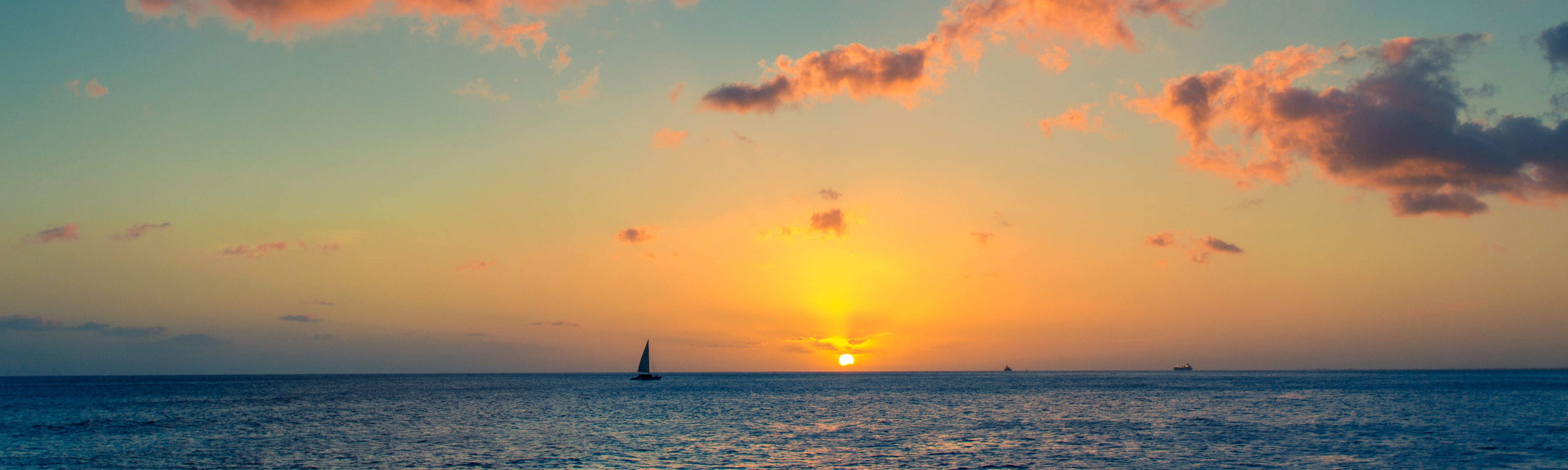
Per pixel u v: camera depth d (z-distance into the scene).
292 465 47.91
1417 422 71.88
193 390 176.25
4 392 160.00
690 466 47.03
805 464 47.94
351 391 166.75
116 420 80.94
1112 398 123.00
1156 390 154.00
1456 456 49.50
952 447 55.62
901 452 53.12
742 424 74.62
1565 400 104.12
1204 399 116.50
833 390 167.12
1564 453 50.09
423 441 60.06
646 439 60.56
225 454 52.91
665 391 165.25
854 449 54.66
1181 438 60.12
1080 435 62.69
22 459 50.69
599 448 55.19
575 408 98.88
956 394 142.62
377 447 55.91
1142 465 47.19
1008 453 52.22
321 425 73.94
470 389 178.38
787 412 90.88
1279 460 48.25
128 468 46.97
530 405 106.81
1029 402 110.62
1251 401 109.38
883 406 103.38
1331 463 46.94
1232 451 52.25
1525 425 68.00
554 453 52.78
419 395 142.88
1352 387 167.50
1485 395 121.50
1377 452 51.22
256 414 90.19
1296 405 99.00
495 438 61.91
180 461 49.81
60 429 70.56
